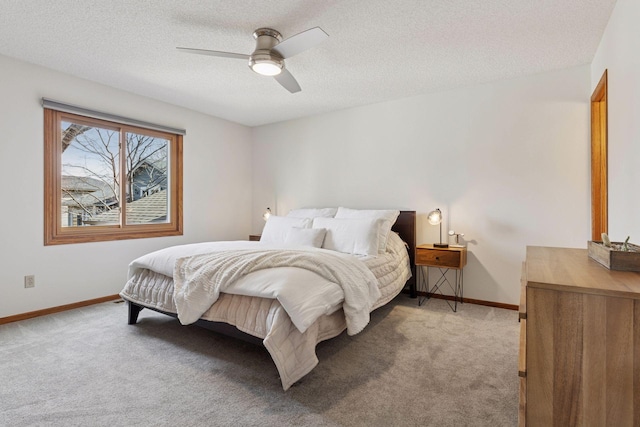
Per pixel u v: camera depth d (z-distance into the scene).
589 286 0.99
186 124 4.29
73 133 3.34
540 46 2.62
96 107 3.40
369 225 3.16
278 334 1.82
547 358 1.03
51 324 2.83
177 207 4.23
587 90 2.95
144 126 3.79
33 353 2.27
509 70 3.08
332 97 3.86
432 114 3.71
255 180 5.19
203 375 1.99
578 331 1.00
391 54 2.76
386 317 3.06
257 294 1.95
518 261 3.26
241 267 2.13
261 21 2.27
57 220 3.18
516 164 3.26
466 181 3.52
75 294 3.29
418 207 3.80
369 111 4.12
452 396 1.78
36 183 3.02
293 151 4.79
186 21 2.28
